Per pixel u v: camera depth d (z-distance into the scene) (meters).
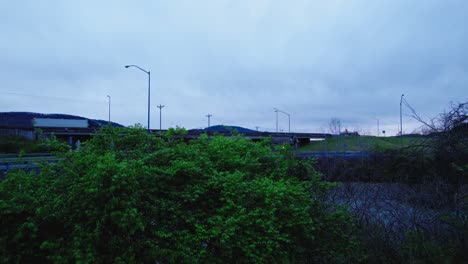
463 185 5.03
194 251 2.88
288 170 4.87
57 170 3.51
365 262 4.20
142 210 2.98
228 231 2.97
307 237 3.62
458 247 4.24
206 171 3.69
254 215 3.24
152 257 2.76
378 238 4.36
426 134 5.62
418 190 5.16
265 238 3.15
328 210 4.57
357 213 4.74
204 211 3.35
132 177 2.80
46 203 2.86
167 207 3.12
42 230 2.80
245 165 4.22
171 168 3.40
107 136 4.10
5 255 2.60
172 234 2.97
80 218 2.77
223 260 3.06
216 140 4.64
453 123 5.09
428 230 4.55
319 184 4.80
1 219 2.69
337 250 4.03
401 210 4.85
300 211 3.61
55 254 2.61
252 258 3.01
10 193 2.89
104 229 2.70
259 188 3.57
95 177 2.67
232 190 3.42
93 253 2.56
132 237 2.81
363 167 7.05
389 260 4.25
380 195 5.29
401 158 6.03
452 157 5.11
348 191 5.39
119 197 2.69
